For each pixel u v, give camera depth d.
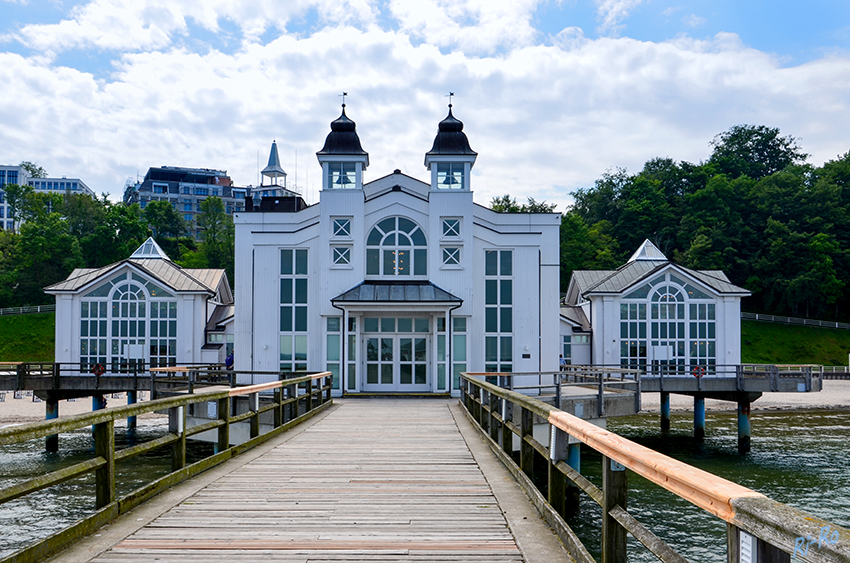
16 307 69.69
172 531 5.79
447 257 23.25
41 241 77.38
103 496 6.06
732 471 22.78
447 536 5.70
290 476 8.38
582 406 17.34
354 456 10.00
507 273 23.44
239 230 24.05
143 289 33.12
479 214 24.56
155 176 130.50
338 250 23.23
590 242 79.44
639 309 34.66
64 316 32.84
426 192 25.88
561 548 5.27
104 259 82.75
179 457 7.99
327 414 16.44
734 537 2.53
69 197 94.38
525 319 23.22
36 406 35.25
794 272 74.44
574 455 17.39
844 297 76.00
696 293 34.69
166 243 97.88
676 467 3.16
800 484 20.94
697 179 92.44
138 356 32.81
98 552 5.15
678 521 16.25
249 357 23.50
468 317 22.98
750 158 105.12
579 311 38.34
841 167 86.19
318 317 23.30
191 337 33.00
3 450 26.12
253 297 23.38
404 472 8.71
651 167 102.56
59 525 16.05
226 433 9.70
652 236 83.94
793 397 42.62
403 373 22.92
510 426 8.64
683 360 34.34
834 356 64.50
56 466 22.95
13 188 101.81
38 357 60.53
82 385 28.00
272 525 6.04
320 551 5.25
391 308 22.00
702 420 28.91
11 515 16.83
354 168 23.59
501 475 8.46
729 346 34.28
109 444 6.10
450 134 23.86
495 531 5.87
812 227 77.31
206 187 132.75
